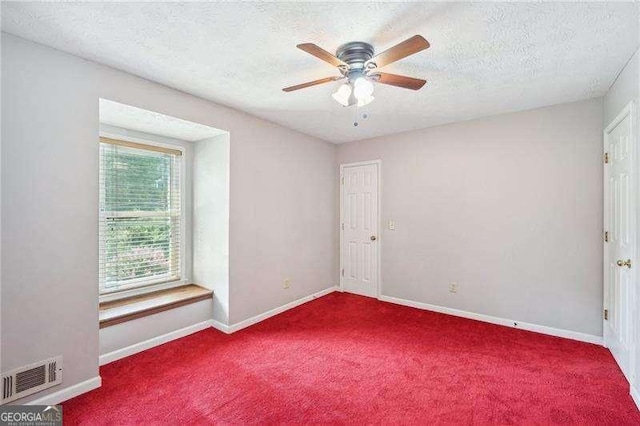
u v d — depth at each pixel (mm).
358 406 1884
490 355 2527
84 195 2031
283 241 3646
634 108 1968
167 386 2090
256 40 1836
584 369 2291
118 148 2857
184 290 3178
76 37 1789
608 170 2570
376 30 1729
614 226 2447
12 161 1742
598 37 1785
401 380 2166
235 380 2164
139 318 2600
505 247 3174
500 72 2240
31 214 1812
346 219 4457
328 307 3785
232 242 3043
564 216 2869
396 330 3066
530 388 2061
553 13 1571
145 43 1864
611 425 1711
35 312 1828
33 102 1814
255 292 3291
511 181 3133
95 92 2082
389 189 4004
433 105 2924
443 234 3570
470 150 3377
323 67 2184
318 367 2346
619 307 2322
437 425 1719
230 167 3012
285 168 3664
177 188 3312
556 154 2900
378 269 4117
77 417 1778
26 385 1793
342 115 3227
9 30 1705
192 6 1521
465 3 1499
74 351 1982
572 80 2373
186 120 2623
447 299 3553
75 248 1990
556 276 2910
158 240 3168
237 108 3016
